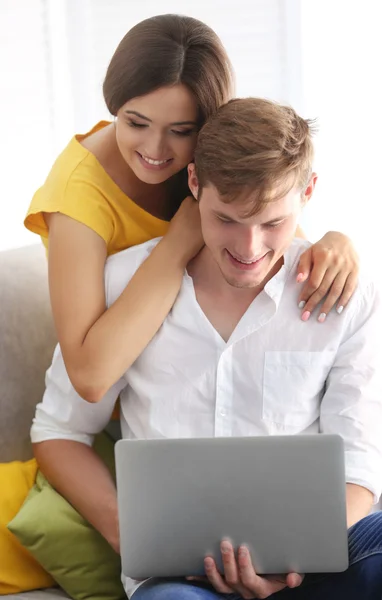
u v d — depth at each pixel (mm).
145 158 1795
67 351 1794
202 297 1828
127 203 1950
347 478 1721
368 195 2734
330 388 1809
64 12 2938
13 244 2889
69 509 1859
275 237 1643
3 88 2834
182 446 1486
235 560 1513
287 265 1833
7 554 1875
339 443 1475
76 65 2959
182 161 1804
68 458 1880
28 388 2072
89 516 1825
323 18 2715
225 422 1792
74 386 1782
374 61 2684
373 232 2740
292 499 1486
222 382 1791
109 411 1905
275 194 1588
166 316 1819
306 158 1642
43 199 1913
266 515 1491
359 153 2723
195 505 1496
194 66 1715
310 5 2717
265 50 2781
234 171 1576
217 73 1738
